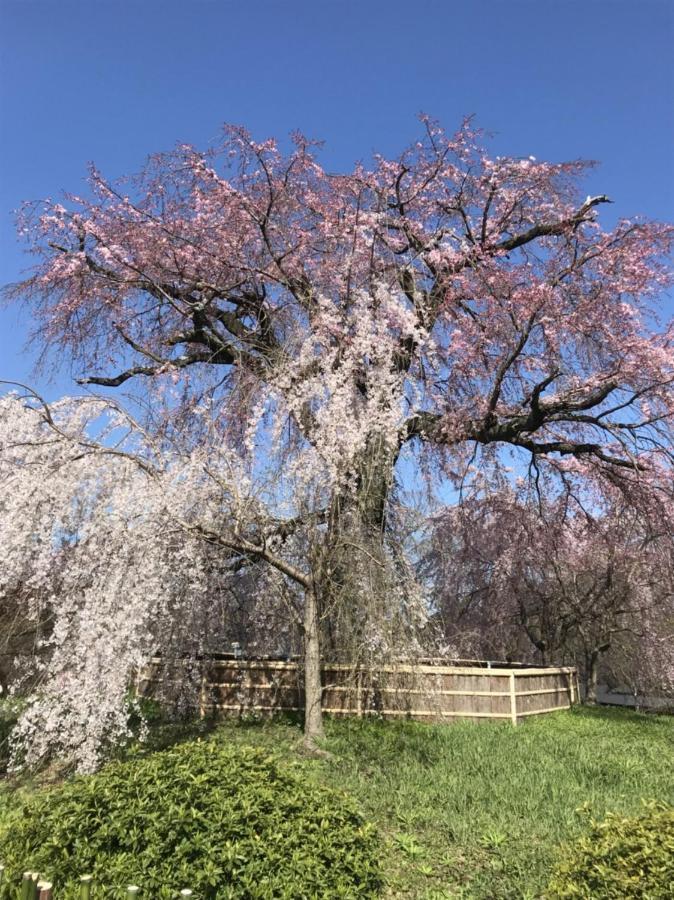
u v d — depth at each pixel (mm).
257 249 9680
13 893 2383
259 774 3301
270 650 8641
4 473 5945
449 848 4184
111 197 9617
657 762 7035
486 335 9359
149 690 8648
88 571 5648
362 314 7340
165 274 9547
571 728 9430
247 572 8055
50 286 9352
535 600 14883
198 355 9875
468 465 10312
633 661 15250
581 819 4605
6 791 5266
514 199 10125
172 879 2639
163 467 6383
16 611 5977
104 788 3105
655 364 8828
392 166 10688
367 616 6746
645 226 9375
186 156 9531
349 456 6434
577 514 12281
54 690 5301
